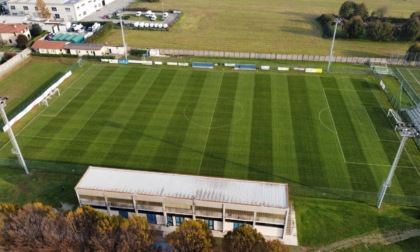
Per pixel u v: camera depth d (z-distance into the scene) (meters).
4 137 62.00
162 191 44.09
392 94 75.44
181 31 115.56
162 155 57.44
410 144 60.25
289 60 93.06
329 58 87.69
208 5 146.75
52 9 121.56
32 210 41.16
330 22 119.69
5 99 48.84
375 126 64.94
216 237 44.62
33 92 77.19
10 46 102.50
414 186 51.50
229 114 68.19
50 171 54.50
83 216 40.12
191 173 53.75
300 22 124.75
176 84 79.00
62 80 80.00
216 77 82.25
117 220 39.62
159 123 65.38
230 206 42.44
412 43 105.50
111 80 80.81
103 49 96.00
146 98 73.50
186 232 37.25
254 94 75.25
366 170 54.50
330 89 77.44
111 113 68.44
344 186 51.59
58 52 95.81
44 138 61.66
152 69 86.06
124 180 45.91
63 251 39.81
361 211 47.62
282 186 45.12
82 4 125.19
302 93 75.81
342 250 42.53
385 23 104.94
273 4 148.50
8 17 116.62
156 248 40.56
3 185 52.06
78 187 44.69
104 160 56.44
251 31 115.75
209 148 59.03
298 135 62.28
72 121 66.19
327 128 64.19
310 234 44.53
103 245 37.69
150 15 128.50
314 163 55.88
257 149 58.84
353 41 107.25
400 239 43.81
